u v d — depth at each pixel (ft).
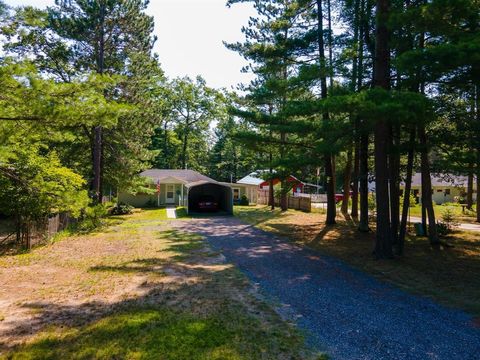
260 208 97.45
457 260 33.78
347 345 15.94
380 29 34.09
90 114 25.09
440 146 39.81
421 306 21.20
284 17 57.77
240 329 17.60
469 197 83.76
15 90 22.35
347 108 27.17
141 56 67.21
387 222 34.60
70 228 53.31
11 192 39.19
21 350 15.21
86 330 17.30
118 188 76.95
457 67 25.80
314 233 51.01
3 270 29.37
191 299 22.21
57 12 59.06
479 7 25.41
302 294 23.47
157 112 77.36
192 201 93.40
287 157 50.14
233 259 34.50
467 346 15.83
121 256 35.65
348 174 72.28
